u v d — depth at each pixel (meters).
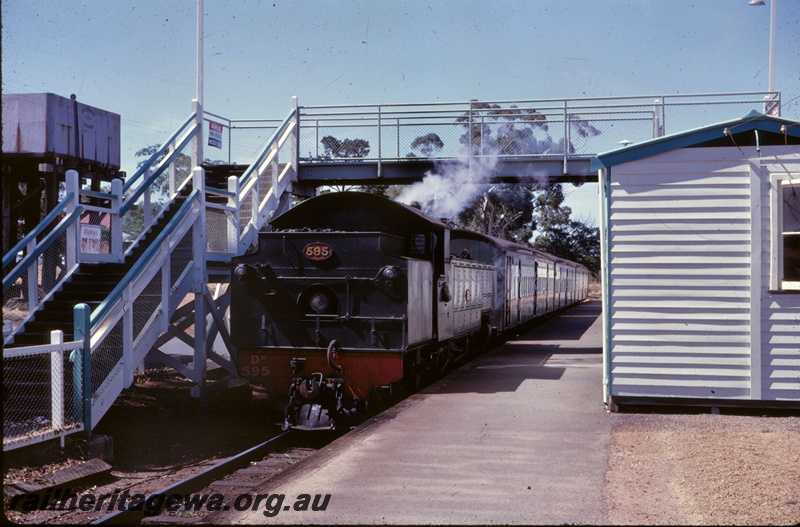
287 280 12.39
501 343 22.33
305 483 7.17
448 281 15.08
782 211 9.91
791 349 9.93
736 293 10.05
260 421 14.23
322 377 12.05
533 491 6.78
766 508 6.08
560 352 18.50
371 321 12.06
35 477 8.33
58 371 9.26
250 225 16.95
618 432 9.11
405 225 14.16
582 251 68.56
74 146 19.58
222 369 19.39
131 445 11.28
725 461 7.55
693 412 10.30
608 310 10.34
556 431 9.24
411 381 13.68
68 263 12.43
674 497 6.48
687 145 10.12
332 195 14.12
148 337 12.27
